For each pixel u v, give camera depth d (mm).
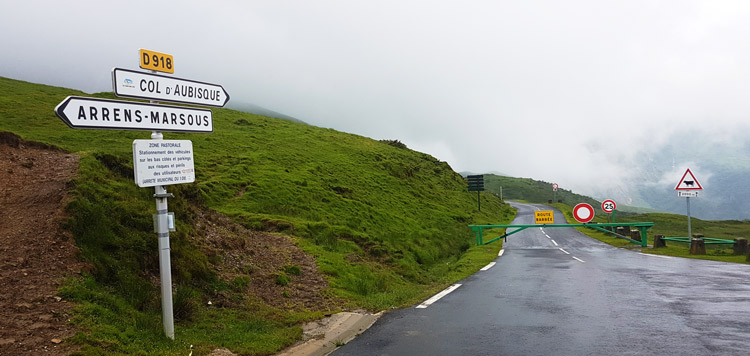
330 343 6363
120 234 7844
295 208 22062
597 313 7984
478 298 9672
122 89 5406
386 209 29297
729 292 9922
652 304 8680
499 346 6012
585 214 25141
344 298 9555
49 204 7707
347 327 7180
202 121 6617
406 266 14852
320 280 10789
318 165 34344
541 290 10641
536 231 37250
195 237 10133
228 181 24141
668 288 10562
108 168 10789
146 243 8000
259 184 24719
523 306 8734
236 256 10711
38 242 6617
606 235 32562
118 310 6043
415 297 9922
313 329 7145
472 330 6906
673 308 8281
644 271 13812
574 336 6461
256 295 8953
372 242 17625
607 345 5973
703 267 14617
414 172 49625
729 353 5555
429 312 8297
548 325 7164
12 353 4422
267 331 6816
